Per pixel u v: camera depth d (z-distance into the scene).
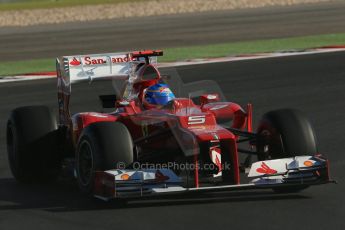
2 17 188.88
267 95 57.41
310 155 29.42
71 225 26.45
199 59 82.94
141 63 33.72
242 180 31.80
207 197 29.53
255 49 92.25
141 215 27.23
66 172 35.47
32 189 32.75
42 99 60.94
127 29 139.75
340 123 45.69
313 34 111.31
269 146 30.22
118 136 28.66
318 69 70.25
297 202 28.50
